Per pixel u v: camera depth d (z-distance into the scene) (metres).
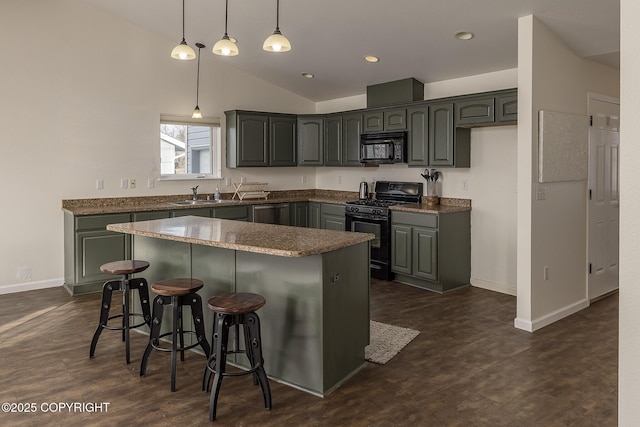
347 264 3.05
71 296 4.91
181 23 5.34
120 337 3.79
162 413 2.62
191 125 6.20
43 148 5.12
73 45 5.25
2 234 4.94
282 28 4.96
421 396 2.82
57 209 5.25
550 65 4.02
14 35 4.89
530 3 3.66
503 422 2.52
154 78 5.85
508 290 5.09
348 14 4.42
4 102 4.88
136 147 5.76
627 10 0.99
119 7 5.22
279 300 3.02
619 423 1.03
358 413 2.62
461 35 4.41
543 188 4.04
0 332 3.87
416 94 5.73
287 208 6.62
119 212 5.09
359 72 5.80
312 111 7.38
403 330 3.92
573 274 4.45
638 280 0.99
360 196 6.42
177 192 6.13
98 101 5.45
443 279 5.12
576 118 4.30
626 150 1.00
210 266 3.39
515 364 3.27
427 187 5.80
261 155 6.51
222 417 2.59
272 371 3.09
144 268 3.46
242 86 6.59
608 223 4.94
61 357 3.38
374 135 5.97
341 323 3.00
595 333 3.88
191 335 3.56
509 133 4.96
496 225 5.15
